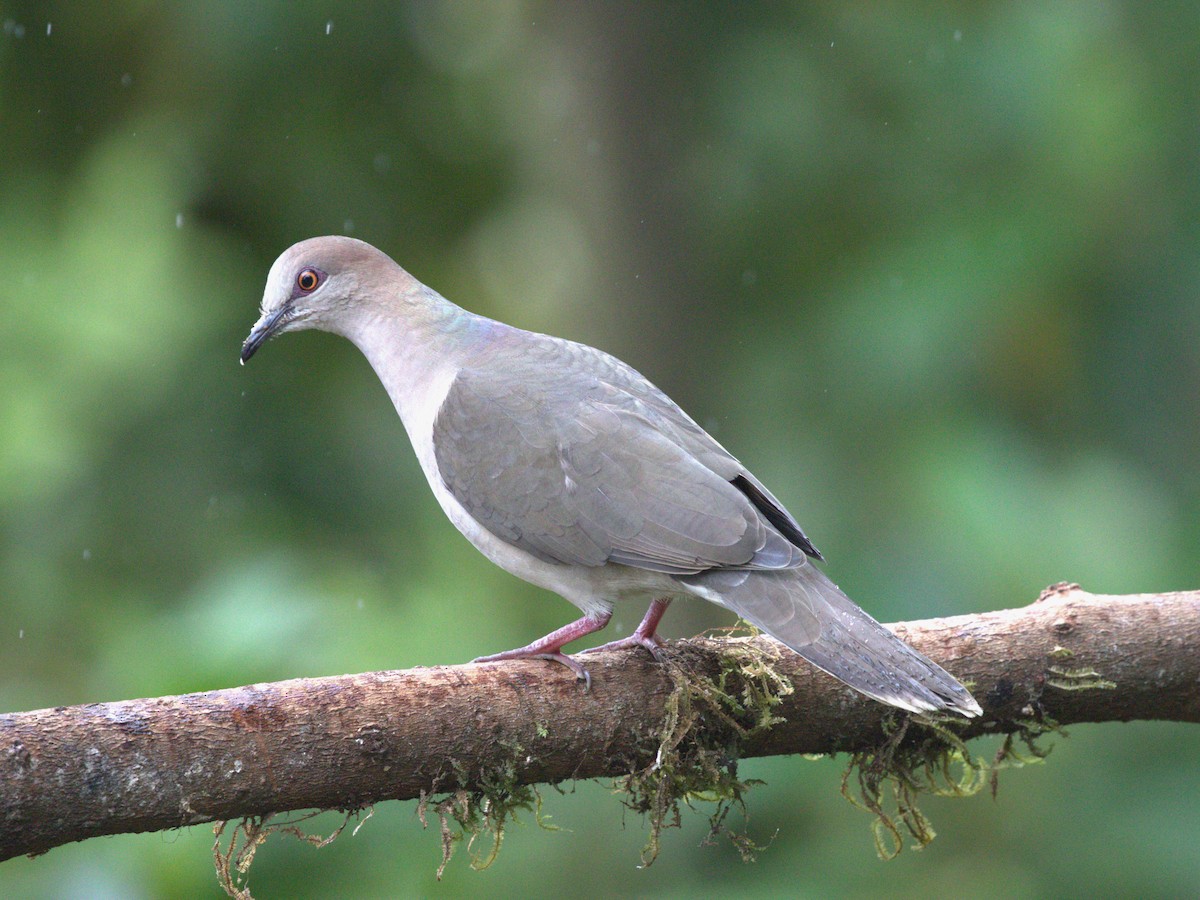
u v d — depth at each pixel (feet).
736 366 43.27
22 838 18.45
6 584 39.88
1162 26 40.55
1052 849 34.45
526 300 49.24
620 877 35.35
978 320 39.17
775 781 34.32
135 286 42.96
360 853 29.19
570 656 22.34
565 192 44.62
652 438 25.07
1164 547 36.99
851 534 39.34
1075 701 23.81
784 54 42.39
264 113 42.27
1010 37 41.29
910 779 24.22
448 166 44.88
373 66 42.65
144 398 41.73
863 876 33.99
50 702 36.96
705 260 43.32
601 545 24.52
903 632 23.52
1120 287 39.86
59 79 42.11
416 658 36.91
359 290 29.01
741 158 42.75
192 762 19.19
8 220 43.42
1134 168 40.04
